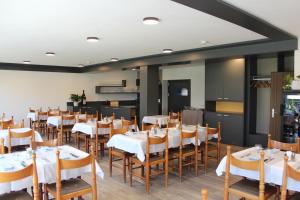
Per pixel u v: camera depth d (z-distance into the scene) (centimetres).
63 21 346
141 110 741
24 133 405
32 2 272
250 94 623
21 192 245
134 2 272
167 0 266
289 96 449
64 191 248
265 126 643
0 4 277
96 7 289
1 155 285
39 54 662
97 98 1075
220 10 280
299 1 266
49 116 719
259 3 271
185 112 728
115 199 327
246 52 507
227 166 263
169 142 383
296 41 443
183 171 437
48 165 248
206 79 690
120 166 460
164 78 945
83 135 551
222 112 662
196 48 569
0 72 857
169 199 328
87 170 273
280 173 242
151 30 397
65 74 998
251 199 248
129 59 766
